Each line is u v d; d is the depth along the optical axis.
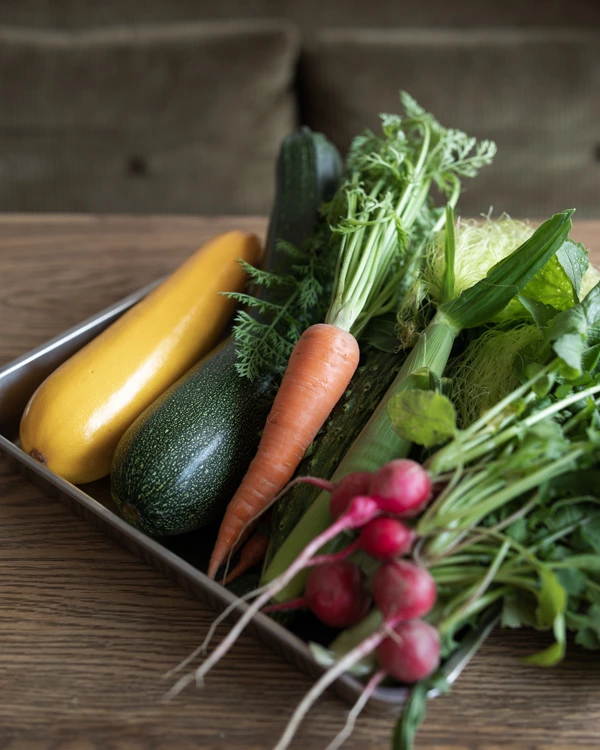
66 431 0.75
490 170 1.76
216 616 0.66
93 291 1.10
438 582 0.55
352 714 0.49
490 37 1.76
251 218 1.31
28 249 1.19
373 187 0.97
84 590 0.68
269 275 0.89
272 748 0.56
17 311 1.04
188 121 1.74
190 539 0.75
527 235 0.96
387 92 1.72
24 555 0.71
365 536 0.54
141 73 1.72
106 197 1.78
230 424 0.75
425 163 0.99
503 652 0.62
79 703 0.59
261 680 0.61
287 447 0.72
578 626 0.55
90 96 1.71
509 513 0.58
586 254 0.75
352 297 0.82
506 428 0.61
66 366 0.80
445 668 0.53
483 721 0.58
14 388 0.85
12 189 1.76
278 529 0.68
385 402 0.70
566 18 1.93
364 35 1.78
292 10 1.97
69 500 0.72
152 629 0.65
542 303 0.72
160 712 0.58
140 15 1.96
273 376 0.81
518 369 0.68
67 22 1.94
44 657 0.62
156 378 0.83
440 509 0.55
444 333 0.76
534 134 1.74
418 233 0.99
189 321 0.89
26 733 0.57
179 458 0.71
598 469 0.61
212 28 1.78
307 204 1.03
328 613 0.55
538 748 0.56
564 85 1.71
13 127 1.72
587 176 1.77
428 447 0.63
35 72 1.70
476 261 0.88
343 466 0.66
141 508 0.70
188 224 1.28
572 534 0.58
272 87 1.74
